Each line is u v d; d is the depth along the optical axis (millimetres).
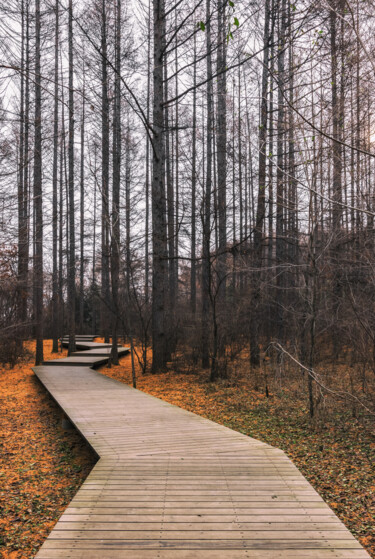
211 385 11703
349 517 4426
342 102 6336
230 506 3674
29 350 22859
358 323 8133
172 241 21438
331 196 7246
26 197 8859
